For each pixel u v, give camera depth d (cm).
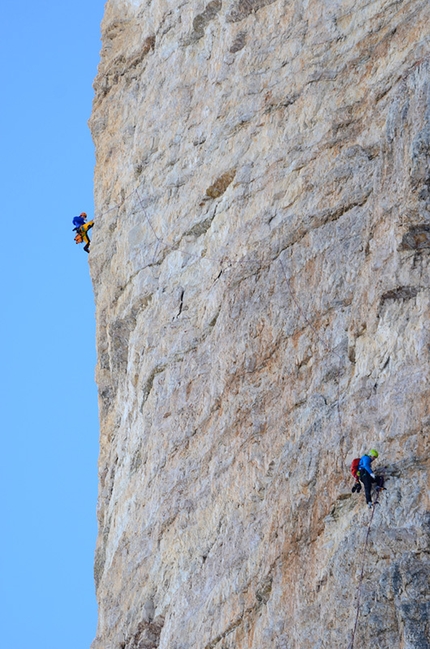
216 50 10431
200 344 9550
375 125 8806
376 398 7781
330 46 9438
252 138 9675
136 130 11006
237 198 9556
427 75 8038
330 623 7294
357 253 8444
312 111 9294
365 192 8631
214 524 8719
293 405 8350
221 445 8875
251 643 7869
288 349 8556
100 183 11506
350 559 7325
